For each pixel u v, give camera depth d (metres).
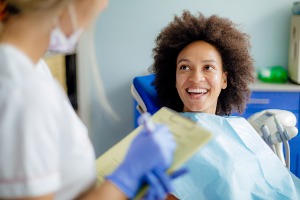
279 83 2.28
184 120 0.76
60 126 0.62
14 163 0.56
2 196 0.57
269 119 1.49
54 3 0.62
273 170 1.31
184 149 0.68
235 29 1.47
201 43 1.37
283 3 2.39
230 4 2.42
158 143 0.65
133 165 0.64
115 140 2.63
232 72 1.47
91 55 0.83
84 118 2.35
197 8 2.45
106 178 0.66
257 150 1.32
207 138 0.67
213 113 1.44
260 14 2.42
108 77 2.57
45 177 0.57
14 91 0.57
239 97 1.52
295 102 2.18
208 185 1.14
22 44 0.64
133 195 0.64
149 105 1.52
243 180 1.20
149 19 2.48
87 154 0.71
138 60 2.54
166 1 2.45
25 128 0.56
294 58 2.27
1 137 0.56
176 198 1.12
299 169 2.21
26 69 0.61
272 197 1.24
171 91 1.50
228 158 1.19
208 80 1.34
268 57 2.47
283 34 2.43
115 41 2.52
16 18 0.64
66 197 0.68
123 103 2.59
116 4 2.46
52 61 2.04
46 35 0.66
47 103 0.59
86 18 0.67
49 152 0.58
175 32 1.40
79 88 2.25
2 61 0.60
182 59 1.35
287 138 1.46
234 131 1.33
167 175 0.65
